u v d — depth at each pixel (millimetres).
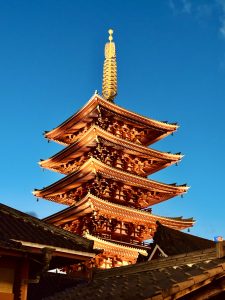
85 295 12773
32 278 12125
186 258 11875
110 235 49344
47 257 11391
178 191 53844
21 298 11273
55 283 26734
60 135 56844
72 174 49594
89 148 52000
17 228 12805
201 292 8281
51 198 55625
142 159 55000
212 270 8258
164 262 12859
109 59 63375
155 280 10859
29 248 11703
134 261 47312
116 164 53125
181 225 51781
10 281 11422
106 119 53188
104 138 49438
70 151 52812
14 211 13945
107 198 51219
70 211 49094
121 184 51531
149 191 53875
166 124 55875
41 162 55750
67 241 13000
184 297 8305
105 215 48438
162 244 27391
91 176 49531
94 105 50562
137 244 49156
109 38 65000
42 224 13812
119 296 10312
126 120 54000
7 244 11078
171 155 54719
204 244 29609
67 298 13570
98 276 15617
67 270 45000
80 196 53125
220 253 10086
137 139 56875
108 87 61469
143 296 9172
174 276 10391
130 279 12906
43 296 25078
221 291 8297
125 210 48469
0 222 12953
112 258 46406
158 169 57594
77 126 55000
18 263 11633
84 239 13320
